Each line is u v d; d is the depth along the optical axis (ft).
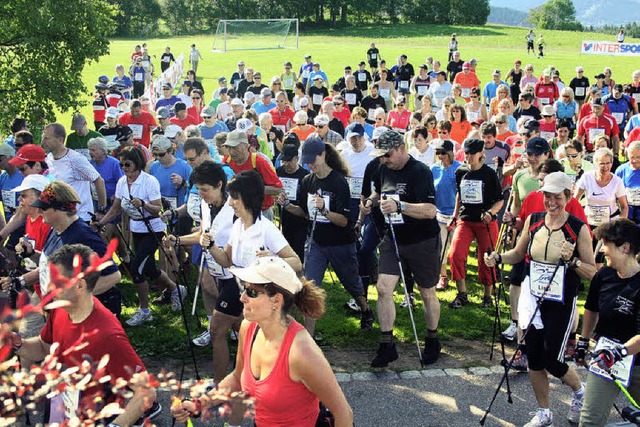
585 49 164.76
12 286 18.37
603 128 45.91
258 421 12.57
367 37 224.74
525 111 51.70
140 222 25.77
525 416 19.70
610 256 16.14
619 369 15.61
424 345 24.36
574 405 19.16
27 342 14.37
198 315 27.02
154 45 188.96
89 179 26.94
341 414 12.25
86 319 13.15
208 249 18.63
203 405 11.49
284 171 26.96
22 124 34.35
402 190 22.22
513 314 24.25
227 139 24.75
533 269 18.74
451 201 29.14
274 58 149.79
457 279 27.66
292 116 51.13
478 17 280.92
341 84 79.05
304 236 25.99
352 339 24.90
